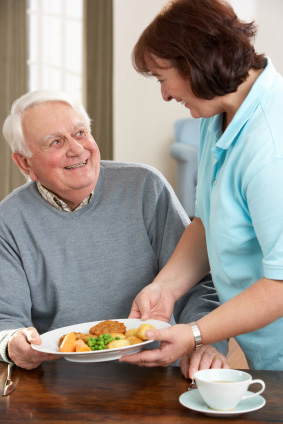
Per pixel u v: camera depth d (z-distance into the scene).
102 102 8.24
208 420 1.29
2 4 7.95
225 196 1.54
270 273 1.41
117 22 8.35
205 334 1.44
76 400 1.42
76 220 2.02
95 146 1.95
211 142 1.75
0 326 1.88
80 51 8.44
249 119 1.49
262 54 1.55
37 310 2.04
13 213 2.02
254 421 1.28
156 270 2.07
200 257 1.87
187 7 1.43
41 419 1.33
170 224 2.06
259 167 1.41
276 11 8.41
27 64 8.03
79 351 1.48
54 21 8.38
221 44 1.41
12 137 1.97
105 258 2.02
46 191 2.02
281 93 1.49
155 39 1.45
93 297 2.00
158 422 1.29
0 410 1.38
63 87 8.46
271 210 1.39
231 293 1.69
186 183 7.47
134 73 8.47
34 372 1.61
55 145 1.90
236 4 8.41
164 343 1.44
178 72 1.48
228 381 1.33
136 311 1.74
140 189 2.07
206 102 1.53
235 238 1.57
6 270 1.99
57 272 1.99
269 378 1.50
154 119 8.56
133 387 1.48
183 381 1.51
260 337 1.70
